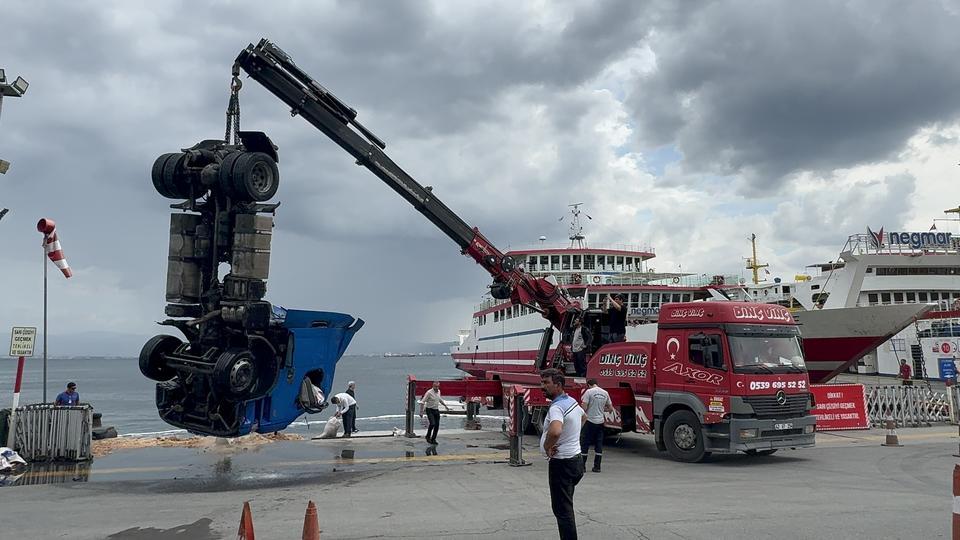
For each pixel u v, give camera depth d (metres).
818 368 28.50
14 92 12.75
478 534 7.51
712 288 33.81
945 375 39.44
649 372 14.77
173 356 11.31
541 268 40.72
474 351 58.31
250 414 10.97
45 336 13.90
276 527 7.93
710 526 7.82
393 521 8.19
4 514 8.76
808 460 13.66
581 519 8.21
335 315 12.38
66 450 13.39
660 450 14.42
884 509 8.75
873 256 41.28
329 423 17.94
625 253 40.97
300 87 14.20
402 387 76.50
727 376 13.02
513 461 13.03
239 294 10.93
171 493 10.28
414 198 17.41
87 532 7.80
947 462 13.15
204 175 11.08
